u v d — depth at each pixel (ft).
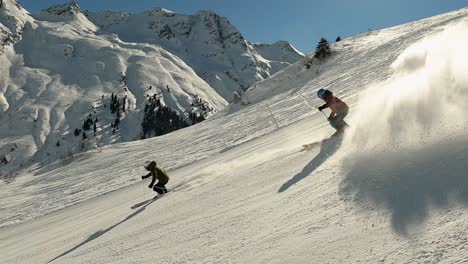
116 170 114.73
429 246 7.73
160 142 155.43
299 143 32.94
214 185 27.58
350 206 11.68
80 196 83.10
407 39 132.05
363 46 184.96
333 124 25.40
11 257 31.37
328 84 118.83
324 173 16.89
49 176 145.48
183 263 13.00
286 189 17.28
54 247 28.66
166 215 23.62
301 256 9.82
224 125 135.95
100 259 18.49
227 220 16.20
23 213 80.74
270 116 106.42
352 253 8.86
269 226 13.19
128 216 30.94
